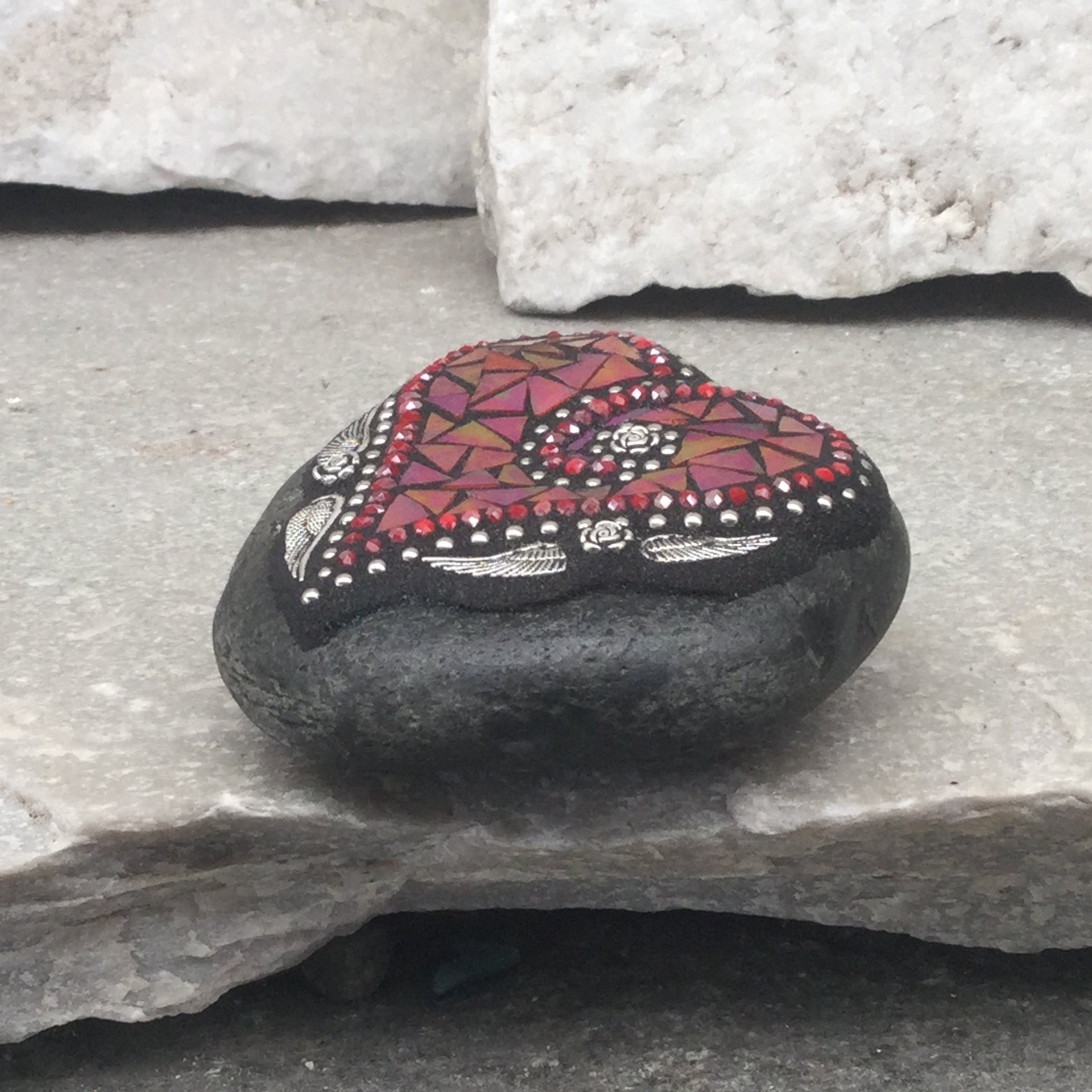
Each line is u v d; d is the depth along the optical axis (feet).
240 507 1.68
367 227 2.73
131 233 2.69
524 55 2.16
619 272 2.24
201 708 1.31
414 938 1.36
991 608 1.42
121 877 1.18
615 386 1.25
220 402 1.95
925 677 1.32
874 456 1.75
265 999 1.31
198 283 2.42
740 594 1.10
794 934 1.36
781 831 1.17
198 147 2.68
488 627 1.08
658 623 1.08
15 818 1.19
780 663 1.09
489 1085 1.23
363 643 1.09
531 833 1.20
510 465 1.18
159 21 2.63
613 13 2.14
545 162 2.19
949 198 2.16
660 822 1.19
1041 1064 1.23
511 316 2.25
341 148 2.73
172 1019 1.29
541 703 1.08
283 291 2.38
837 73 2.14
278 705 1.13
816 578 1.12
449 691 1.08
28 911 1.17
